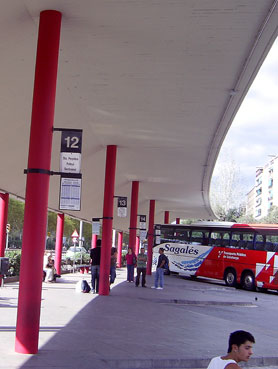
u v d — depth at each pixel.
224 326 13.59
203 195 35.75
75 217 35.41
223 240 34.34
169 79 12.34
